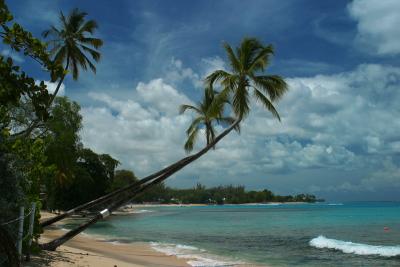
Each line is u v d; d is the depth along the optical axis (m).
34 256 12.66
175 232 34.16
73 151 36.88
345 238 29.31
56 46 30.16
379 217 61.34
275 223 48.12
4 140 8.95
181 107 27.02
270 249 22.41
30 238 11.45
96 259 14.56
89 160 68.19
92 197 67.56
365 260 18.72
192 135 26.70
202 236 30.52
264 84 22.81
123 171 100.56
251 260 18.27
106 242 24.55
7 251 6.56
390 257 19.59
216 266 16.22
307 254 20.44
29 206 11.48
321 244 24.58
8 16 4.80
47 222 18.42
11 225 9.34
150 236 30.11
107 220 56.50
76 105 35.53
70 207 62.59
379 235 31.73
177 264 16.42
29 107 27.31
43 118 5.13
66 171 34.09
